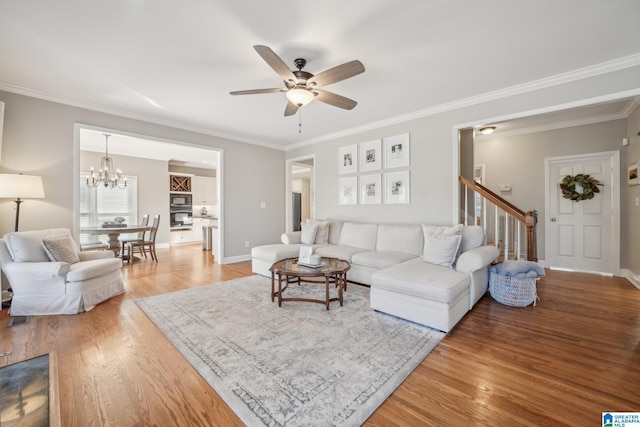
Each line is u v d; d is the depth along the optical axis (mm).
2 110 2857
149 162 7270
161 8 1857
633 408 1391
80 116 3480
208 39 2215
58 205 3314
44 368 1341
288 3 1818
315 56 2463
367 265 3521
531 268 2869
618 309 2744
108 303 2957
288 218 6113
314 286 3572
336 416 1357
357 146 4723
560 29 2104
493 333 2236
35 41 2225
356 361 1835
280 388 1567
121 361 1848
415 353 1932
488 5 1843
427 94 3326
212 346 2037
